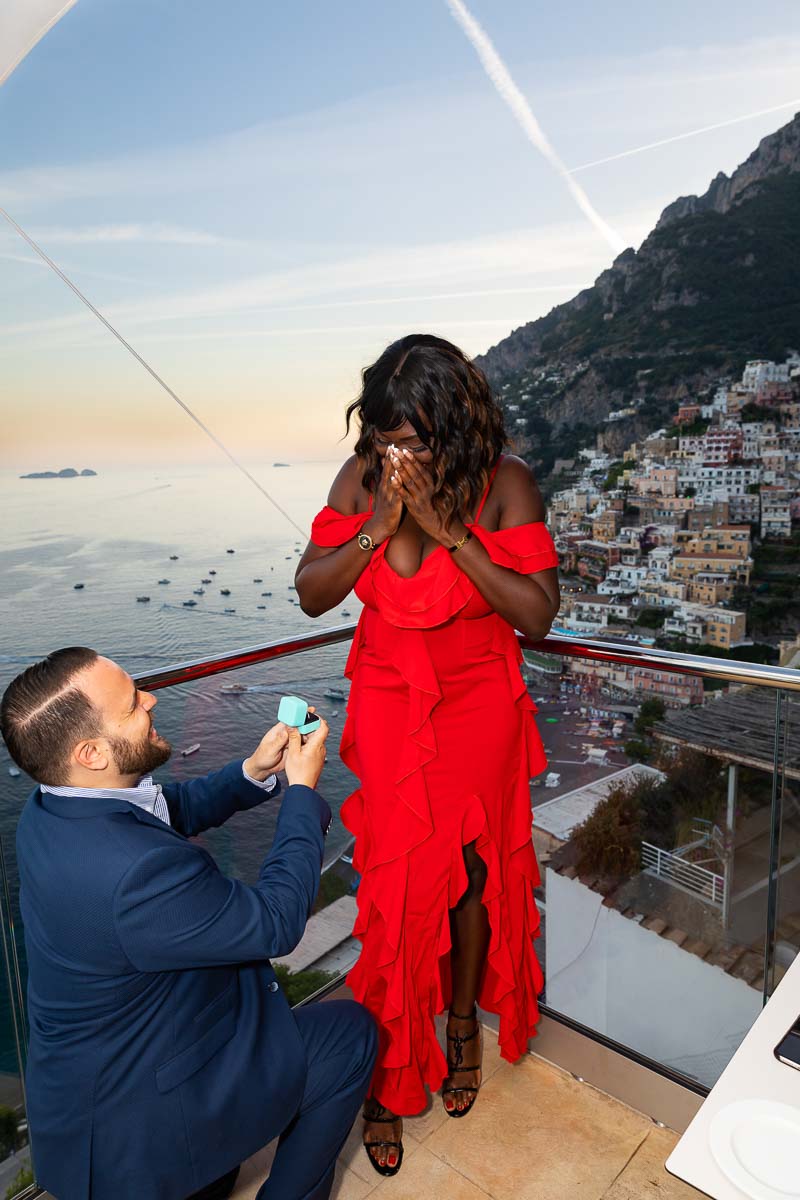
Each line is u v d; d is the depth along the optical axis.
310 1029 1.30
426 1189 1.58
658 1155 1.64
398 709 1.55
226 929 1.04
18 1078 1.51
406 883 1.56
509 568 1.43
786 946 1.59
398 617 1.46
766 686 1.53
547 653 1.78
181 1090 1.07
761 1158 0.69
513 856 1.69
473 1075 1.76
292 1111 1.21
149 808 1.17
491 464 1.45
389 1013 1.58
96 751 1.05
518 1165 1.62
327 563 1.51
